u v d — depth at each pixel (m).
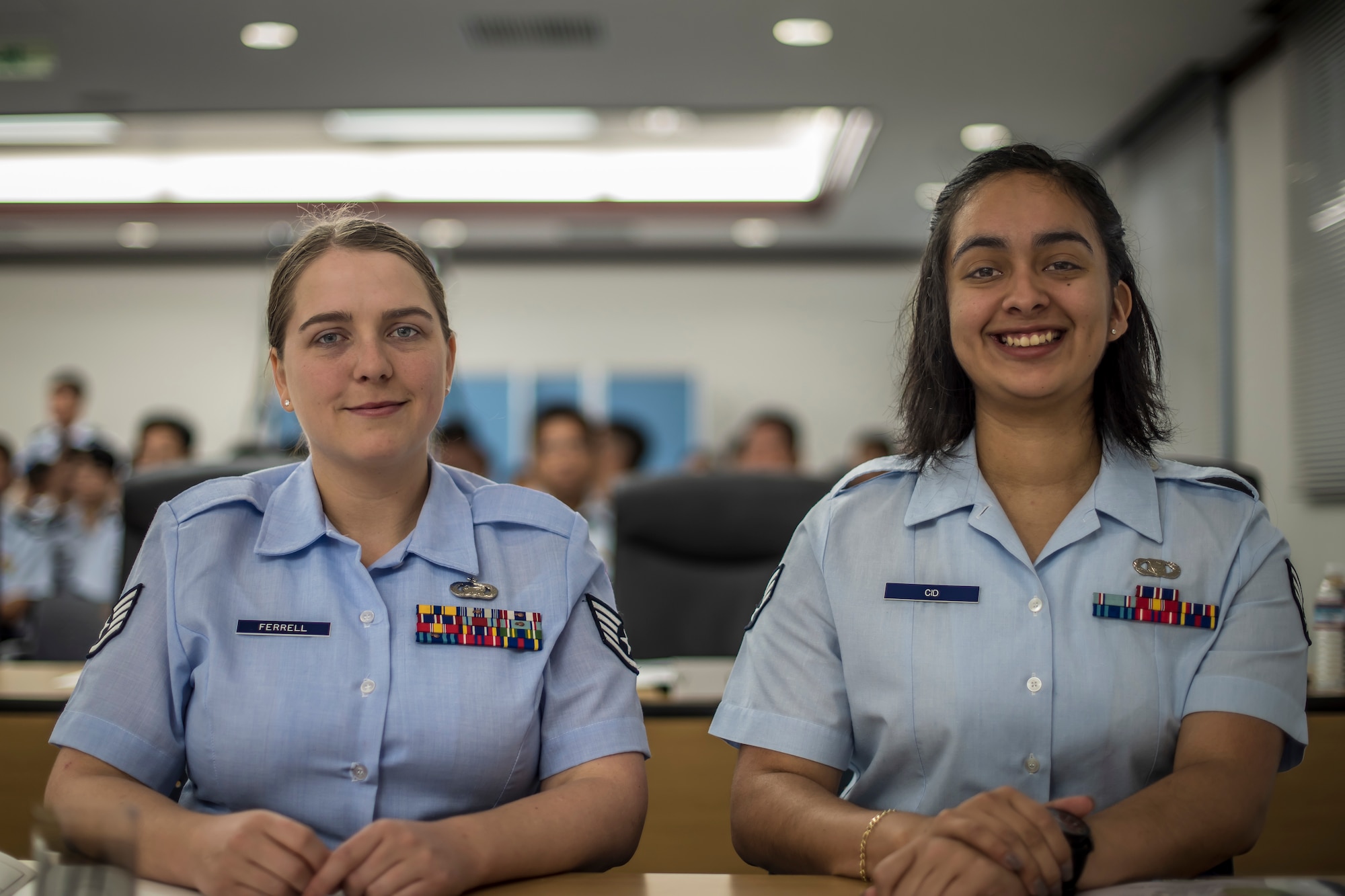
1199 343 4.73
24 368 7.91
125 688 1.16
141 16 4.34
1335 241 3.76
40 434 6.90
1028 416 1.30
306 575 1.21
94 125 6.21
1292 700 1.19
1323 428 3.84
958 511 1.30
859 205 6.68
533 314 7.98
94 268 7.95
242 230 7.23
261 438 3.10
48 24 4.41
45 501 5.03
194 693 1.18
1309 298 3.93
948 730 1.21
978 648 1.22
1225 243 4.54
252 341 7.91
